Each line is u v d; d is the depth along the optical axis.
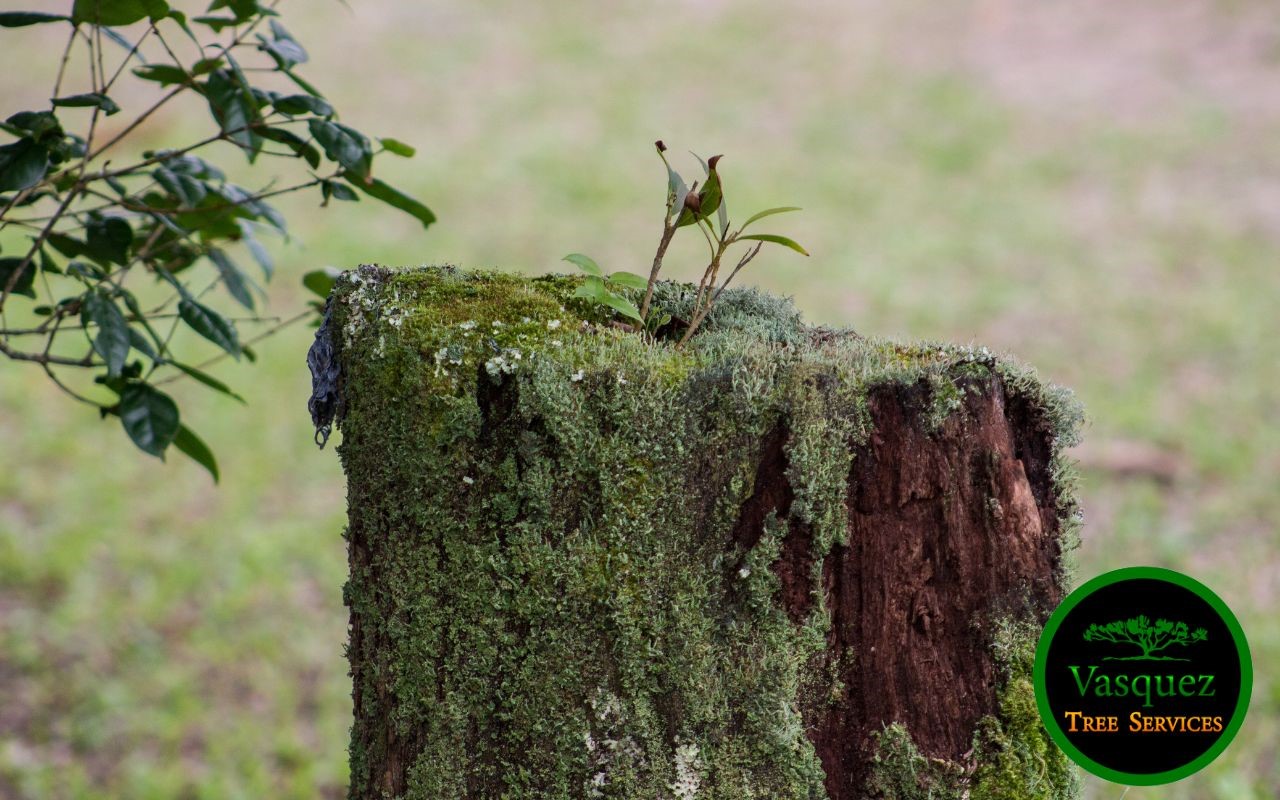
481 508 1.48
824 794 1.48
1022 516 1.51
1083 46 12.21
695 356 1.53
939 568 1.49
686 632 1.46
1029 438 1.58
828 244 8.37
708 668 1.46
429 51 12.49
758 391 1.44
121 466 5.50
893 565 1.49
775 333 1.68
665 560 1.46
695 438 1.46
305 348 6.73
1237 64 11.34
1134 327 6.95
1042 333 6.94
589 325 1.61
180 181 1.76
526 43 12.87
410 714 1.53
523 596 1.46
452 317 1.53
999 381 1.53
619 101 11.30
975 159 9.88
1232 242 8.12
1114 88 11.13
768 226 8.63
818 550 1.47
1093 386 6.23
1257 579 4.50
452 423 1.46
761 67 12.16
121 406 1.78
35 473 5.36
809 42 12.80
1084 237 8.36
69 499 5.16
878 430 1.47
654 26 13.42
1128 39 12.27
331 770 3.65
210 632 4.33
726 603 1.48
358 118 10.77
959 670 1.50
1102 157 9.74
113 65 10.98
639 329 1.68
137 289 7.08
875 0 14.05
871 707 1.50
